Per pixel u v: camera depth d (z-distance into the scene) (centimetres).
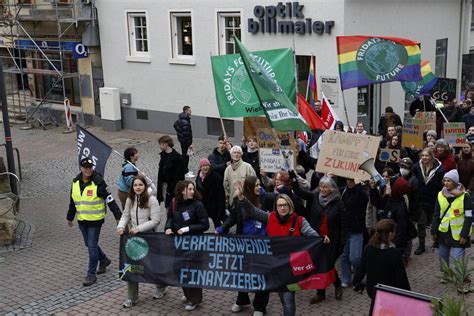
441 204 803
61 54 2216
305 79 1755
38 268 947
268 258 730
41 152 1909
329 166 827
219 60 1026
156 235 774
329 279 716
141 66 2116
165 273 770
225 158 1095
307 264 717
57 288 866
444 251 811
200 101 1992
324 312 761
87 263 962
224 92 1029
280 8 1733
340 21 1636
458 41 2180
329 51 1670
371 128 1816
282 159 980
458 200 787
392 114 1481
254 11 1791
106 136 2103
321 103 1346
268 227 734
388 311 566
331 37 1661
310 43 1705
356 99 1708
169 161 1071
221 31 1900
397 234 848
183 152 1692
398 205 851
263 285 731
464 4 2153
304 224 723
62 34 2177
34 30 2358
